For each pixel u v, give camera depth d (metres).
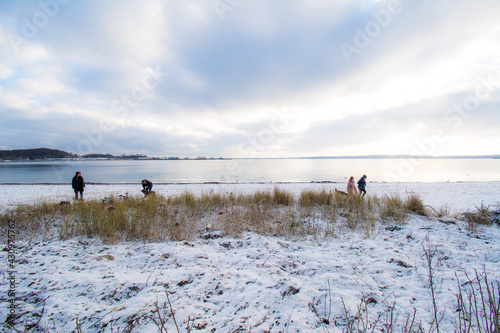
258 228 5.34
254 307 2.24
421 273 3.09
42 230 5.02
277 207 7.79
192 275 2.85
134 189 17.38
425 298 2.48
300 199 8.51
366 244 4.33
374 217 6.26
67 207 6.57
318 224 5.80
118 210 5.60
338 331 1.92
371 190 15.83
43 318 2.00
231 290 2.54
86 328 1.90
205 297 2.41
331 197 8.41
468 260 3.48
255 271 3.02
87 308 2.17
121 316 2.04
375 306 2.32
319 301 2.37
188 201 8.03
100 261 3.35
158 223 5.54
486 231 5.02
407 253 3.85
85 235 4.65
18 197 12.93
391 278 2.94
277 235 5.02
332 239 4.77
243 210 6.99
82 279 2.68
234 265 3.23
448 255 3.68
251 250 3.85
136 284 2.61
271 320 2.06
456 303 2.37
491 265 3.25
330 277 2.89
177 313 2.10
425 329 1.98
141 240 4.50
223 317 2.09
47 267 3.05
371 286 2.70
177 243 4.18
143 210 6.30
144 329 1.88
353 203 7.61
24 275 2.77
